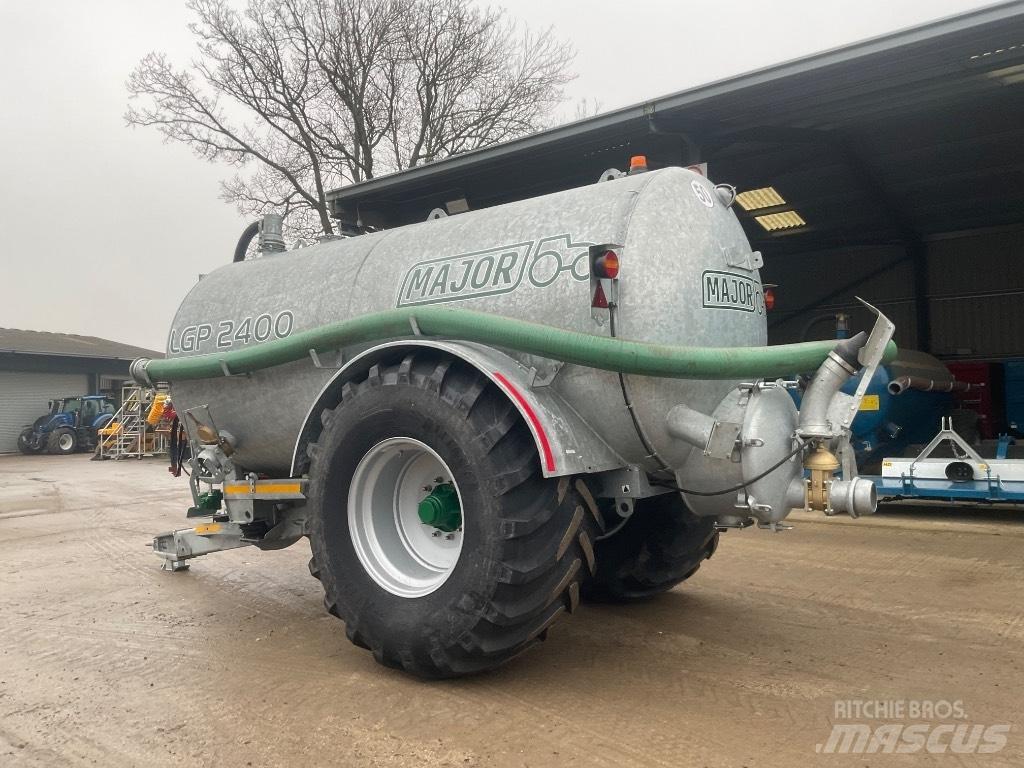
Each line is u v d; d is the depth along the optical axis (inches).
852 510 118.1
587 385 125.5
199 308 185.0
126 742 110.3
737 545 241.4
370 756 103.6
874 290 570.9
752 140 356.2
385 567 131.9
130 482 542.9
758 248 568.4
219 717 117.9
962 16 248.7
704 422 121.3
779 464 120.6
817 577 200.1
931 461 289.6
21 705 125.1
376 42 879.1
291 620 171.0
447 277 141.9
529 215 139.3
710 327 129.5
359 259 159.5
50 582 215.3
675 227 129.3
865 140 386.6
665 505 157.8
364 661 140.8
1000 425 416.8
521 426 120.6
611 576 167.0
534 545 116.8
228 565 232.1
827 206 488.7
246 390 168.9
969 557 222.4
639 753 103.0
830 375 118.6
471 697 122.4
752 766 99.0
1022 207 495.5
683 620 163.6
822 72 282.4
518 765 100.3
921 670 133.2
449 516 128.3
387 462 134.0
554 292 128.5
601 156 377.4
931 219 521.3
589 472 123.3
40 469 704.4
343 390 137.3
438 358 129.6
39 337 1414.9
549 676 131.1
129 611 181.6
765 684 127.1
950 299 546.9
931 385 340.2
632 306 123.6
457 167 380.2
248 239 211.5
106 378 1219.2
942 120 357.7
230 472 175.3
